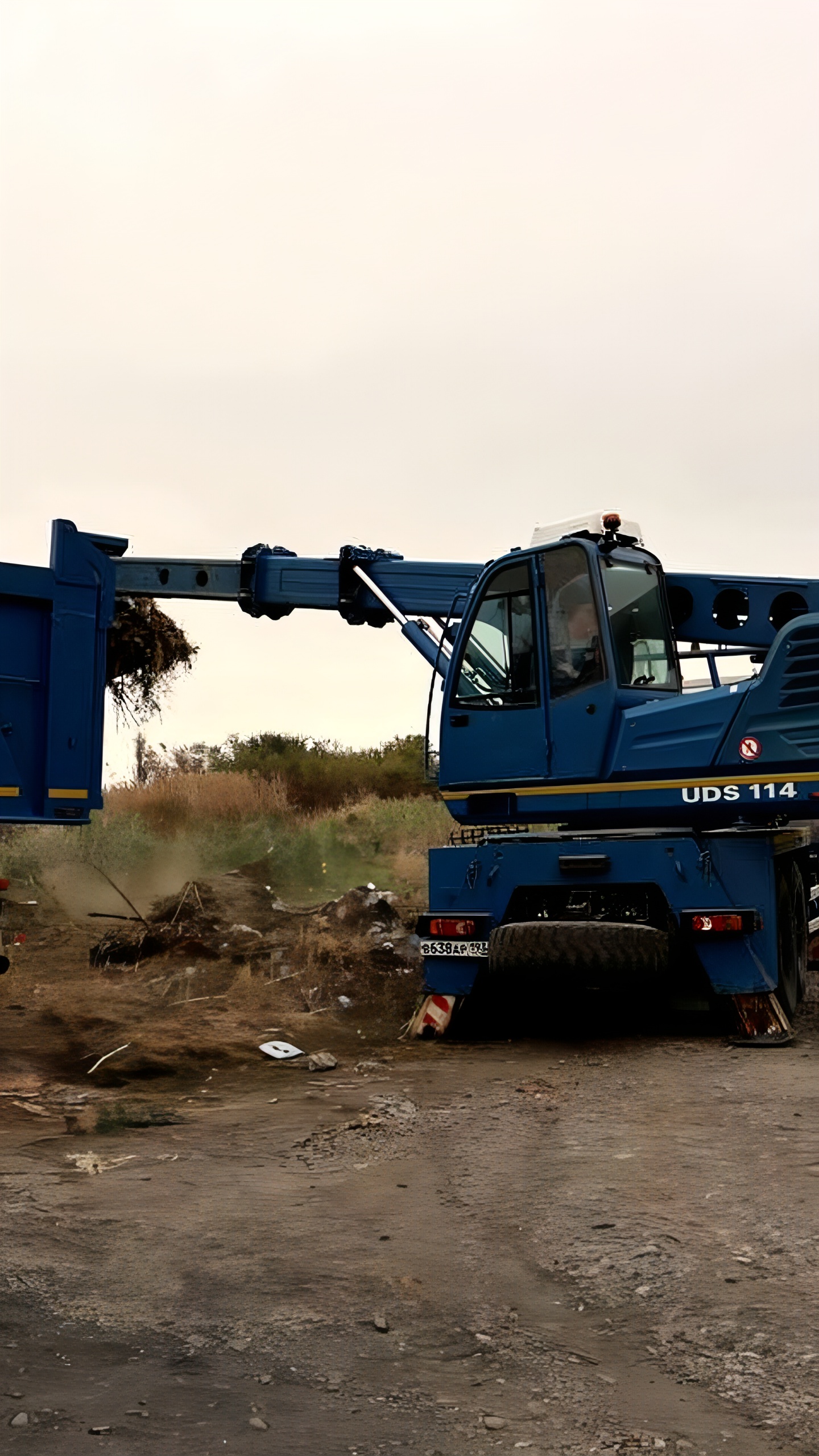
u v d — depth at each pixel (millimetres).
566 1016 10438
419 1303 4293
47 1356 3824
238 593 12211
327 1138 6512
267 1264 4672
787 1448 3250
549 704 9867
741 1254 4664
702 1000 10023
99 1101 7348
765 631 10758
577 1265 4625
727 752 9352
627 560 10188
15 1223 5102
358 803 25938
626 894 9852
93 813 17953
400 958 12008
